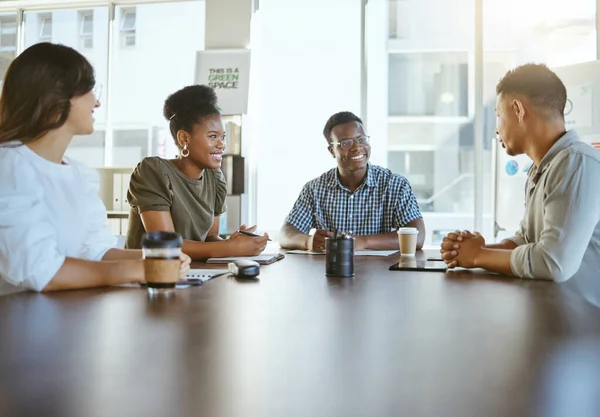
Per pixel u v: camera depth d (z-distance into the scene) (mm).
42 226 1216
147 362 659
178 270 1227
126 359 673
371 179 2844
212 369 631
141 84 6000
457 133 5215
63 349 721
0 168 1202
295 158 5410
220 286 1325
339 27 5348
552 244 1455
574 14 4926
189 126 2205
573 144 1581
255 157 5227
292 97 5402
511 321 917
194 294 1198
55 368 631
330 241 1525
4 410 495
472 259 1604
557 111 1684
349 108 5355
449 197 5234
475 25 5023
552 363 661
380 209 2824
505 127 1747
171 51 6012
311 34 5383
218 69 4926
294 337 796
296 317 946
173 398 531
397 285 1353
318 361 668
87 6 5883
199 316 952
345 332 831
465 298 1154
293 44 5402
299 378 599
